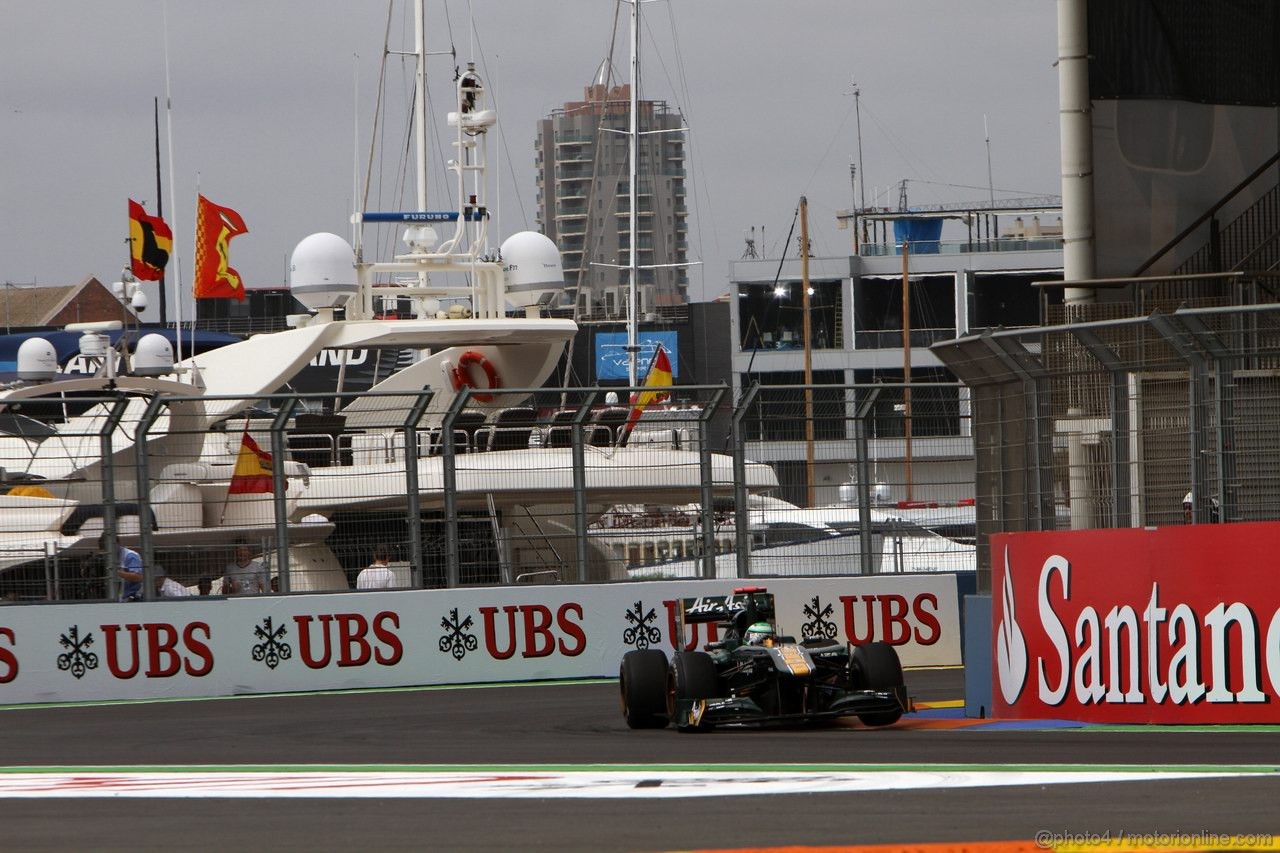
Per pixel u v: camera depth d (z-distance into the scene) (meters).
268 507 50.31
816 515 52.12
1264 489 28.78
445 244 68.50
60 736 37.03
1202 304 51.47
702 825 18.70
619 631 50.44
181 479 49.16
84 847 18.56
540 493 51.66
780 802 20.52
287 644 48.31
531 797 21.91
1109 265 52.97
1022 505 34.03
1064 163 51.56
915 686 45.22
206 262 86.44
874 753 26.88
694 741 30.95
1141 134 53.19
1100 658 30.86
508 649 49.75
